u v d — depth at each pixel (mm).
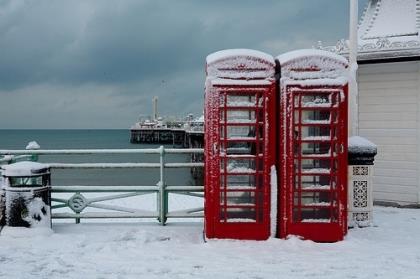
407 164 9484
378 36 10203
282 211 6406
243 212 6445
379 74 9734
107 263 5488
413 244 6406
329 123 6348
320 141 6371
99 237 6586
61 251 5941
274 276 5055
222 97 6309
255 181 6422
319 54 6328
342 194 6418
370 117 9828
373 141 9805
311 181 6469
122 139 149250
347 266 5402
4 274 5090
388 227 7398
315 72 6324
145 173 38781
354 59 7828
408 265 5449
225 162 6371
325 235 6402
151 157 48719
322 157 6363
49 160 46469
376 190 9812
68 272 5164
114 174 38594
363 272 5199
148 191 7273
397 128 9586
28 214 6621
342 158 6395
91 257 5711
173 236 6691
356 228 7320
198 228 7137
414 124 9422
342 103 6348
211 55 6477
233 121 6348
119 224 7375
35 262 5516
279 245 6207
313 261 5598
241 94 6355
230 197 6422
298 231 6410
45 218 6754
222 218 6414
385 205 9578
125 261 5566
